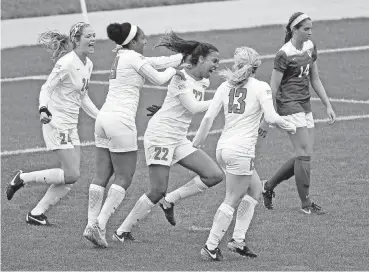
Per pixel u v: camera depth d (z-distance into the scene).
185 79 25.91
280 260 24.05
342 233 26.69
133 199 31.98
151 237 27.11
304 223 28.00
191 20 75.44
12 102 52.47
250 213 24.73
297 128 29.28
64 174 28.06
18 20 78.31
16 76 59.56
